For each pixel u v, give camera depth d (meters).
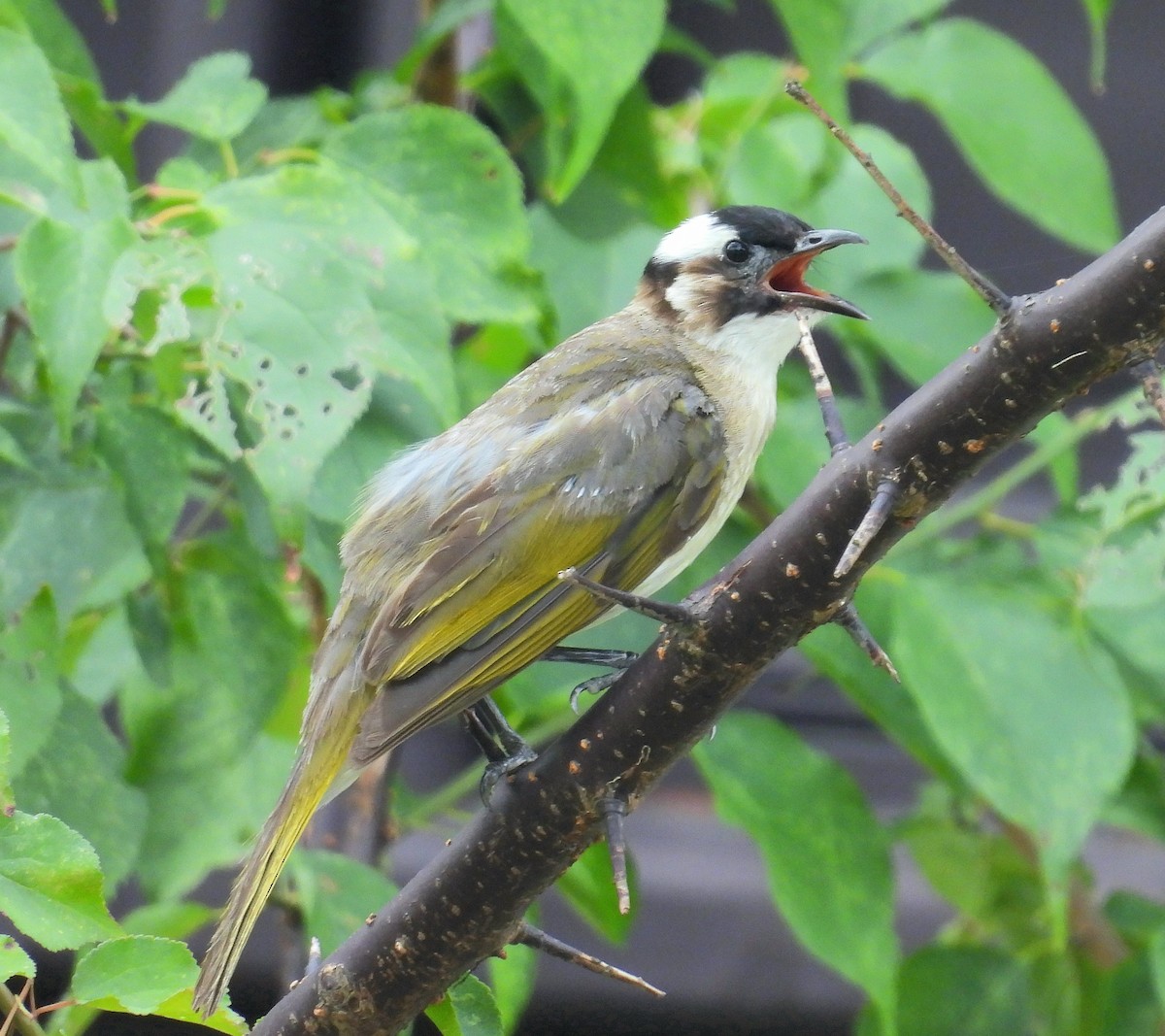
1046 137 8.60
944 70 8.66
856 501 4.84
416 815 8.71
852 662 7.94
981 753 7.29
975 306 8.52
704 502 7.36
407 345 6.62
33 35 7.88
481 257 7.61
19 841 4.74
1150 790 8.80
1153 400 4.56
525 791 5.29
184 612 7.87
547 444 7.10
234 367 6.22
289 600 9.51
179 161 6.96
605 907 8.42
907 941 11.71
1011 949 9.36
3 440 6.88
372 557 6.91
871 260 9.16
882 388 12.67
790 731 7.90
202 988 5.29
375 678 6.46
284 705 9.09
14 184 6.56
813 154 8.95
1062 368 4.62
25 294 6.31
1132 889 10.80
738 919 11.31
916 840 9.49
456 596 6.67
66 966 10.17
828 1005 10.98
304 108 8.52
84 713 7.30
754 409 8.09
